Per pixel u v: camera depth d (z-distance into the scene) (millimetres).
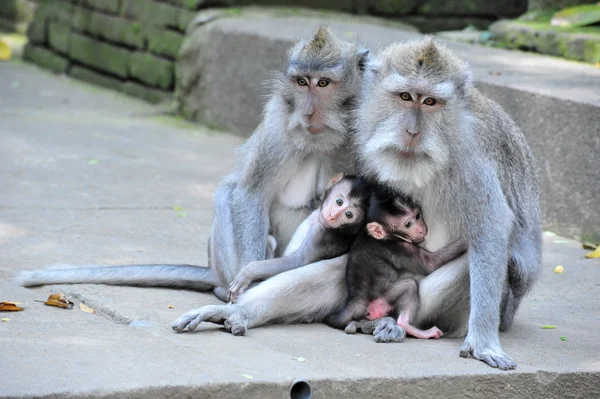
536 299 11648
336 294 10031
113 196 15398
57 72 27406
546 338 10070
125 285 11008
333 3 23453
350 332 9789
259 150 10695
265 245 10711
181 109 22844
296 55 10492
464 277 9641
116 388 7672
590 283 12312
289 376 8219
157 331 9320
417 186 9555
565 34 19109
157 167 17672
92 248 12453
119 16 25141
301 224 10547
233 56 21078
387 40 19625
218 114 21656
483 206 9359
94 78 26219
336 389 8273
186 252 12711
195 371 8156
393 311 9883
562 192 14727
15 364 8086
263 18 21938
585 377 9109
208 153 19203
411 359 9031
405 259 9773
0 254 11820
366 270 9836
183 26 22984
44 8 28406
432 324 10055
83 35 26594
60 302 10070
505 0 24203
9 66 27891
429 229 9820
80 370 8031
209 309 9469
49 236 12828
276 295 9781
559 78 16516
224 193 11242
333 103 10406
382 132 9438
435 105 9281
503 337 10039
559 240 14500
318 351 9086
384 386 8438
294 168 10750
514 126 10328
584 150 14367
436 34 22516
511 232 9734
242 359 8617
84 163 17484
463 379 8688
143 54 24406
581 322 10742
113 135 20219
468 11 24078
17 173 16359
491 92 15828
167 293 10930
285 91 10633
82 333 9102
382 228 9648
